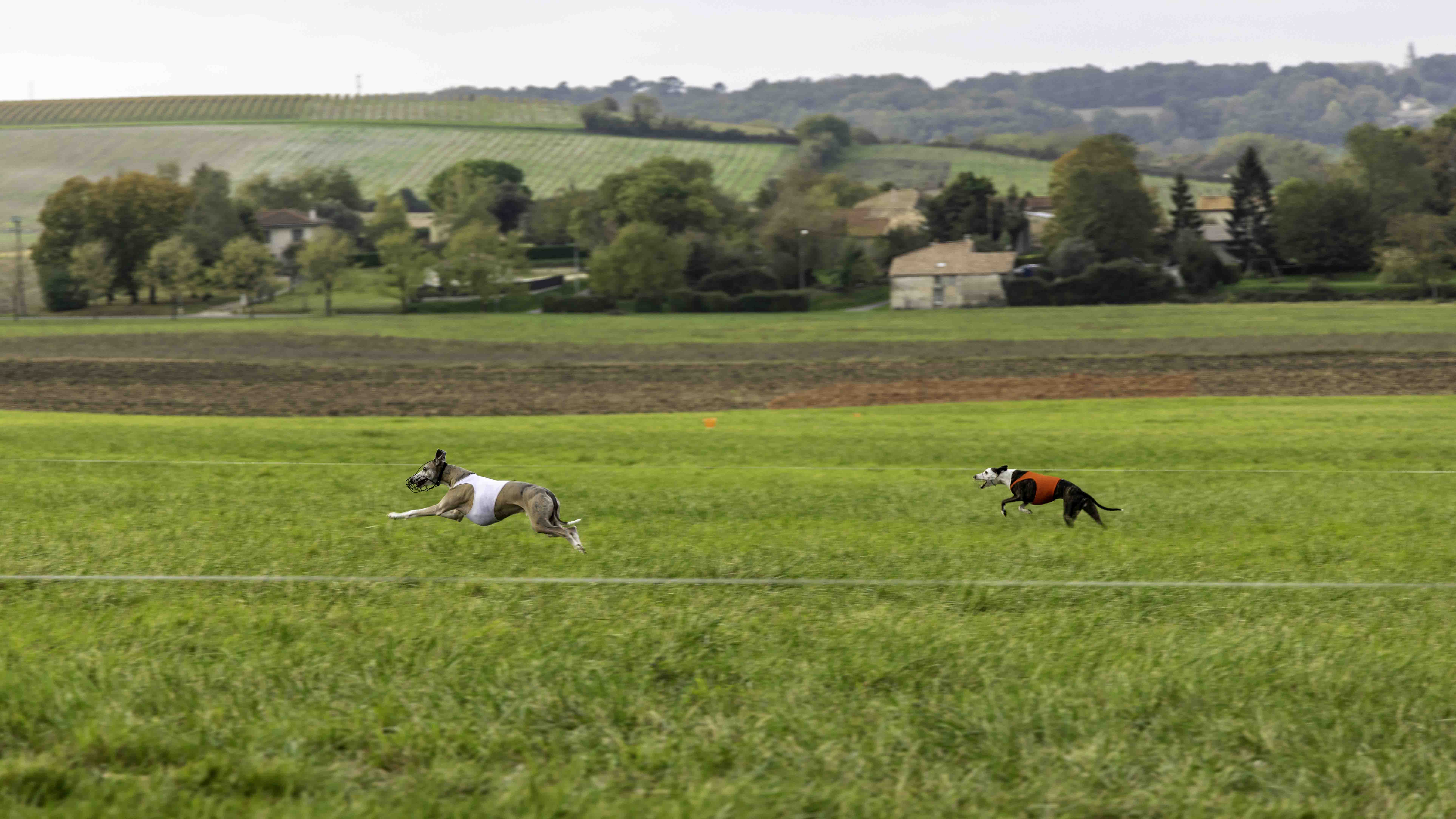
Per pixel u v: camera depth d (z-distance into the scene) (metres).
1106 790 6.33
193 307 111.75
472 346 68.00
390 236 106.88
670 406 41.09
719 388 46.66
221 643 8.60
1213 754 6.76
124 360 56.53
